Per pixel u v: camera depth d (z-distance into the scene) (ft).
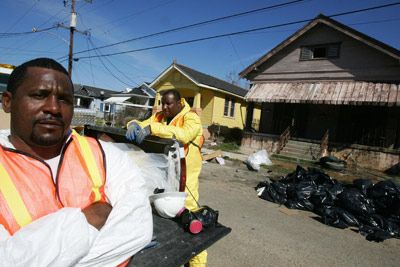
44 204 3.42
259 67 54.70
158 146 7.09
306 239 14.25
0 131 3.96
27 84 3.43
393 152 39.52
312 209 18.90
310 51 49.70
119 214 3.59
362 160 41.50
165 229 5.74
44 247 2.77
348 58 45.88
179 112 9.12
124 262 3.64
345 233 15.51
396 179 34.58
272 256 12.07
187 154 8.70
